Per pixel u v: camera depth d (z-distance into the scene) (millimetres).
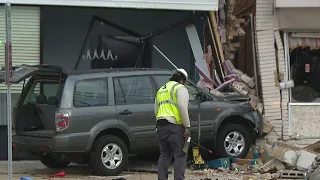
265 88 17328
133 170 14617
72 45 19656
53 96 13828
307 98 17609
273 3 17406
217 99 15125
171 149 11203
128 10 19766
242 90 17172
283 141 16953
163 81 14625
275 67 17406
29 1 16422
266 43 17469
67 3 16641
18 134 14125
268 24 17469
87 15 19766
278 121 17219
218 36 17719
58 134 13047
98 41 19875
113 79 13969
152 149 14289
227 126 15148
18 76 13273
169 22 20203
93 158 13438
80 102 13375
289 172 13438
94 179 13133
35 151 13570
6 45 9914
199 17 18359
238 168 14453
